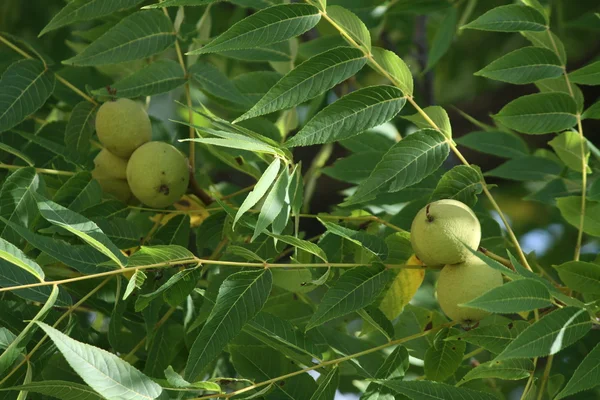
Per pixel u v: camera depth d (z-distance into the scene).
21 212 1.56
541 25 1.57
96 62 1.64
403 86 1.51
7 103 1.64
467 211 1.50
